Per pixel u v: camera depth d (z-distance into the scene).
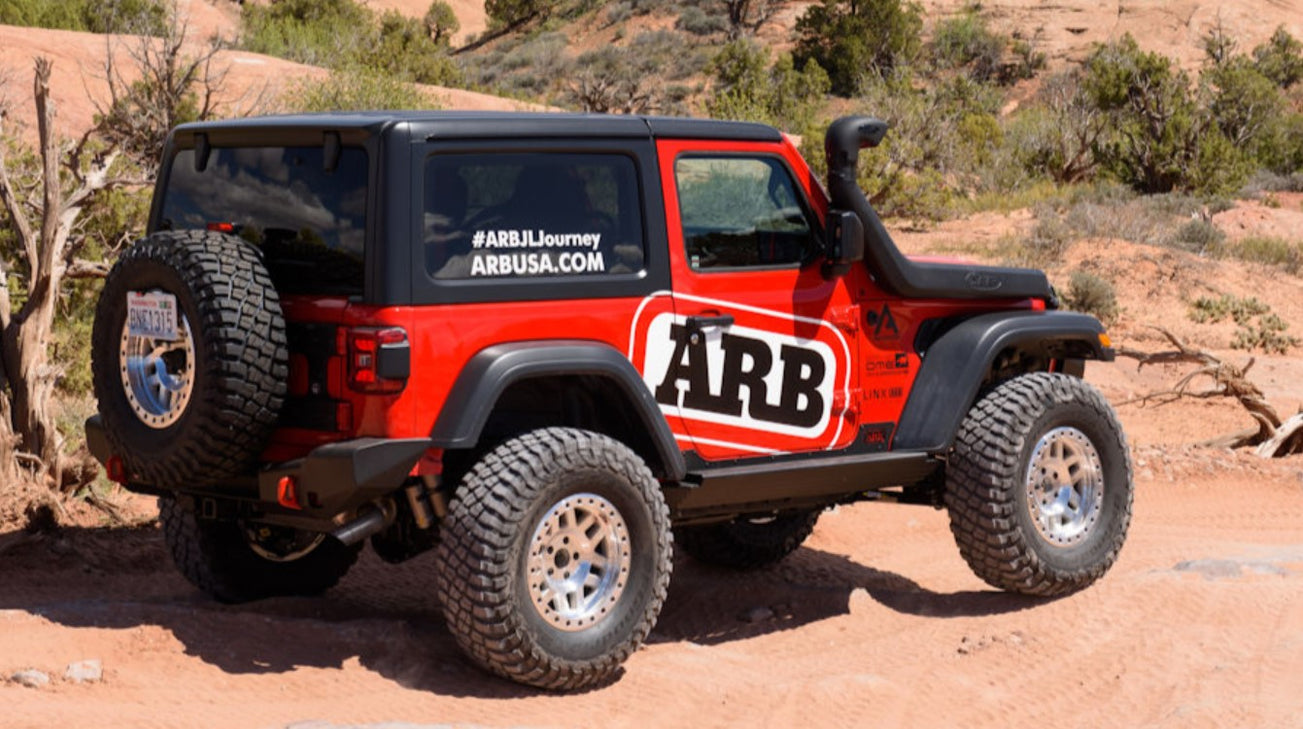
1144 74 35.66
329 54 39.91
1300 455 11.23
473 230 5.02
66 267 8.55
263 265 5.05
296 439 5.07
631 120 5.43
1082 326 6.68
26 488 7.39
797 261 5.94
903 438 6.26
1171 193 32.62
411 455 4.84
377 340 4.78
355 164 4.96
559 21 86.44
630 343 5.37
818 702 5.02
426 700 4.89
